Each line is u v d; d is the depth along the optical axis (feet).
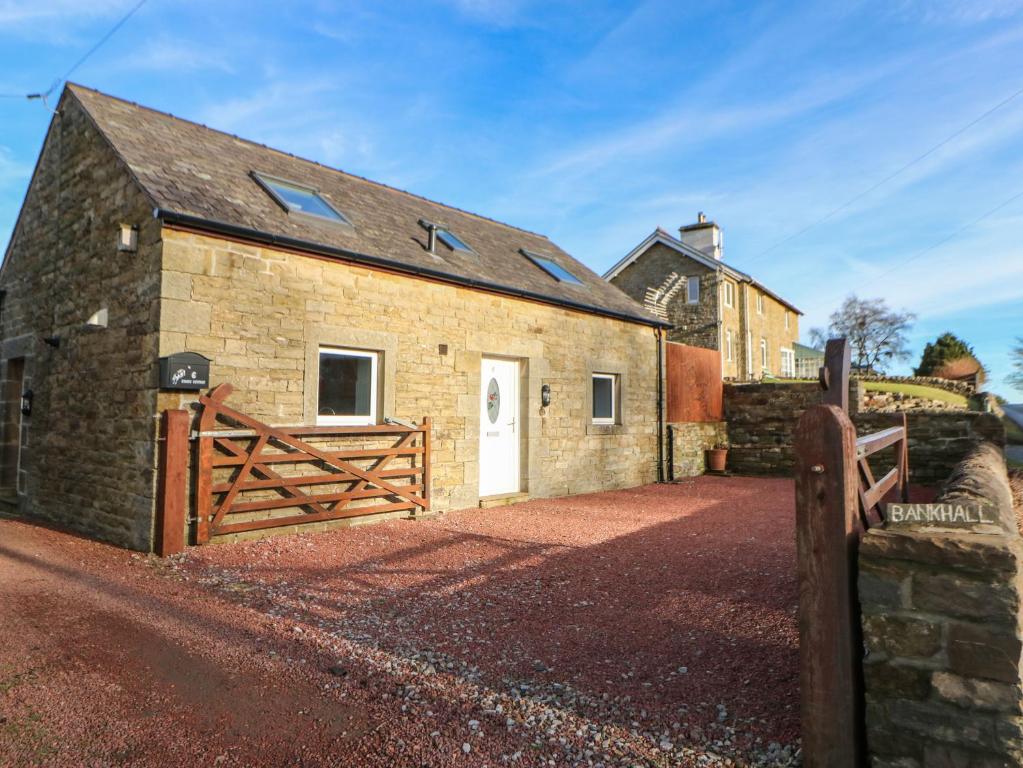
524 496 30.50
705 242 83.92
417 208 34.76
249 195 23.63
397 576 16.58
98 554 18.95
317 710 9.41
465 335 28.07
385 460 24.40
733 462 44.86
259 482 20.77
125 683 10.25
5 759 8.08
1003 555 6.40
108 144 22.07
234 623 13.02
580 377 34.50
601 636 12.21
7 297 31.78
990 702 6.40
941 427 33.58
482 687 10.07
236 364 20.66
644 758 8.05
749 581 15.46
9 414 31.22
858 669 7.36
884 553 6.97
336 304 23.35
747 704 9.30
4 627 12.50
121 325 21.26
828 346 10.06
